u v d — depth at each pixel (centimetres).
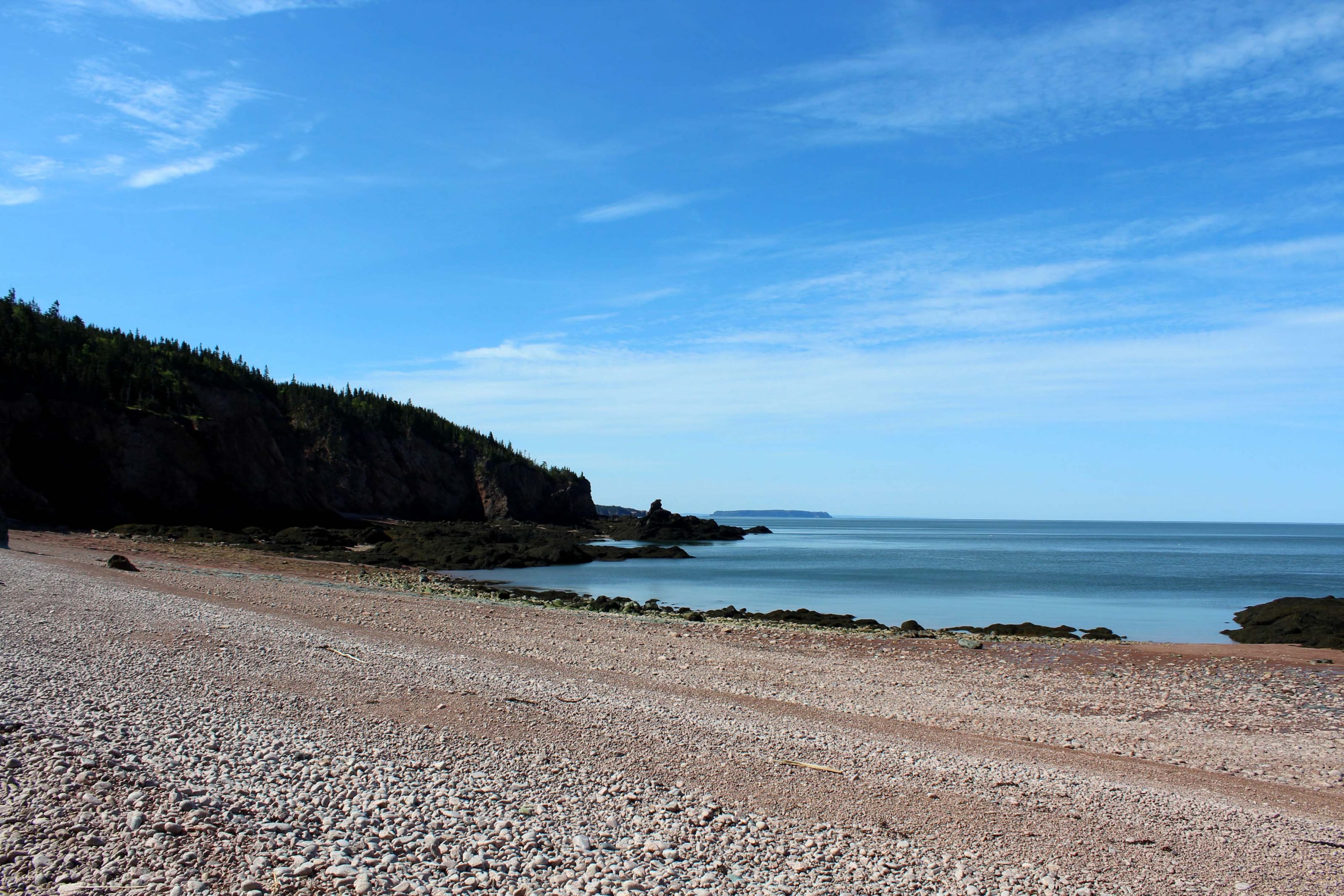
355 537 7669
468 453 14188
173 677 1502
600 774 1205
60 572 3105
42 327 8094
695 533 13612
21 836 757
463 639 2600
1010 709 2047
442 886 770
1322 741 1814
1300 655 2875
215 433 7981
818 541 16462
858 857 971
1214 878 990
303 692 1512
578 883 816
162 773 950
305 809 912
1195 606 5197
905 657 2809
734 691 2067
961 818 1141
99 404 7150
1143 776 1438
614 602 4334
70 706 1194
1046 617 4597
